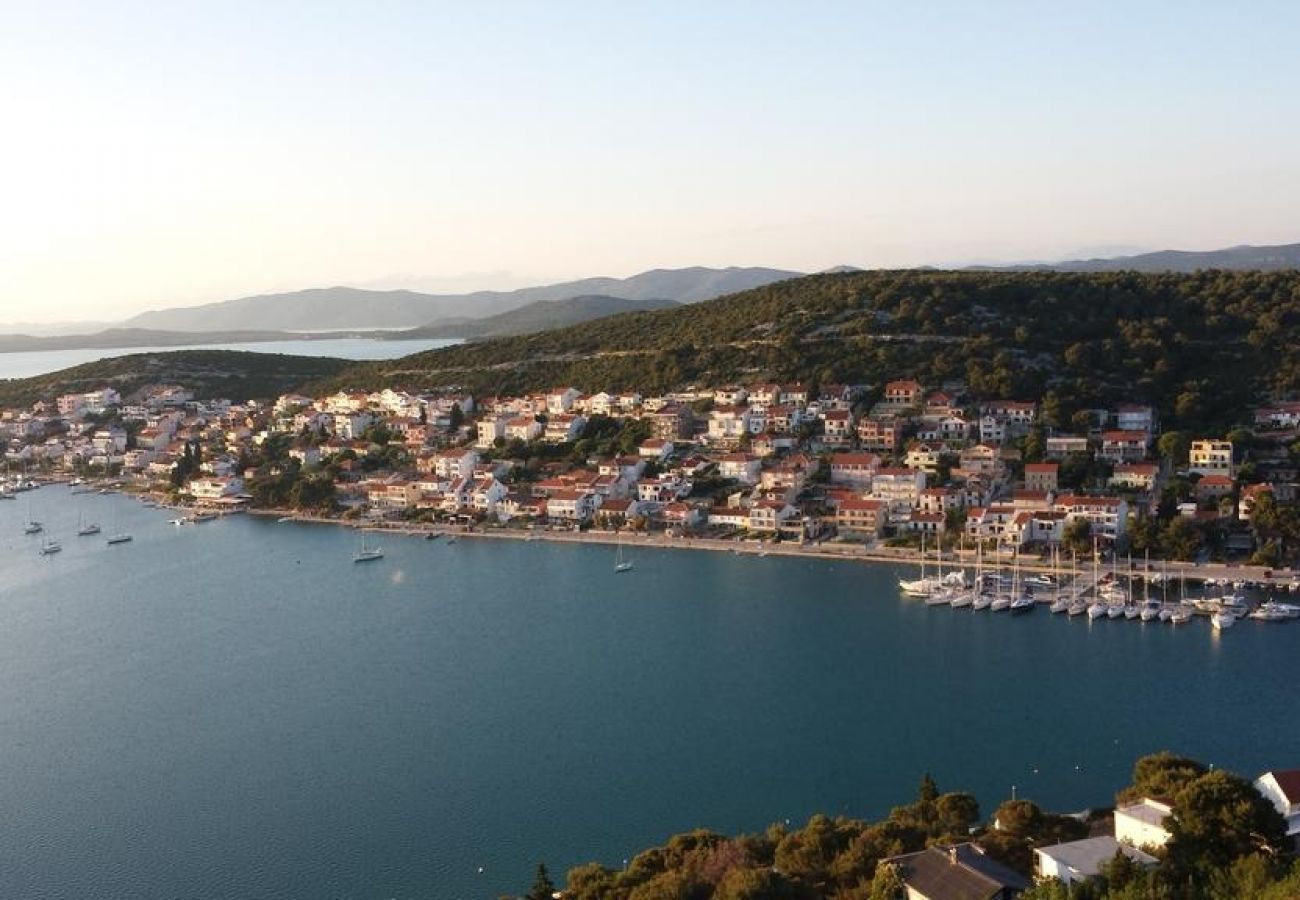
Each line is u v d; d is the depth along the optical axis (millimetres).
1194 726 152250
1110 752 145875
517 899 116312
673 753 152250
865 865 102750
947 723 157500
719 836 116938
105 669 198250
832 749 151125
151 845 133125
